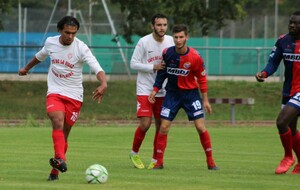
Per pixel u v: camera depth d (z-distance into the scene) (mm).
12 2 76250
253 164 31172
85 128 53500
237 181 25016
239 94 77062
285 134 27188
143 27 73812
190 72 28031
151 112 29438
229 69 98000
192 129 52938
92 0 81562
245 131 51531
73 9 82625
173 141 43125
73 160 31938
